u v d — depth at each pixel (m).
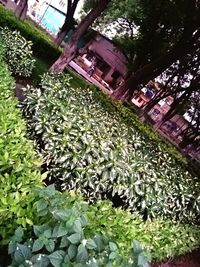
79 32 15.58
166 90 32.59
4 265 2.68
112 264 2.47
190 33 19.31
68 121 6.86
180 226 7.85
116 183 6.71
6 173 3.25
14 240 2.49
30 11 57.28
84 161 6.41
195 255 9.98
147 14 25.41
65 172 6.26
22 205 2.99
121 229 3.90
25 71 13.70
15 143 4.08
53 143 6.32
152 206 7.36
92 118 8.02
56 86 8.97
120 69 51.09
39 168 4.12
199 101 34.97
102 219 3.67
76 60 50.34
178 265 8.64
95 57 52.22
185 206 8.95
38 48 22.45
